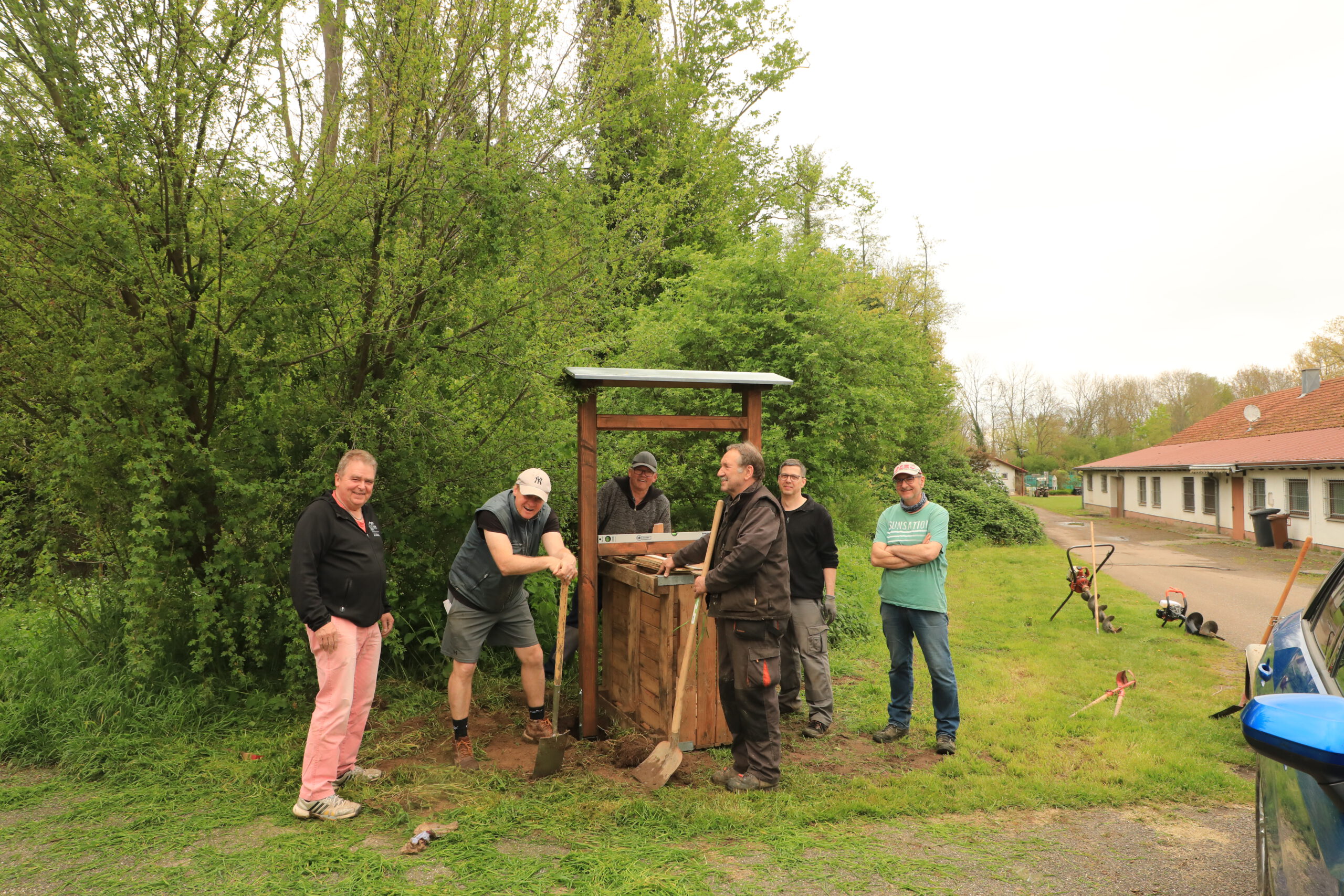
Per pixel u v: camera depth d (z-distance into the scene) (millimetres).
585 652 4859
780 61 18922
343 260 4965
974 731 5102
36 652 5191
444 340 5258
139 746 4332
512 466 5773
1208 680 6508
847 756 4699
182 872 3121
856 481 14500
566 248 5777
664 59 15945
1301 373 28562
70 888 3000
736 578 3943
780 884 3119
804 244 11227
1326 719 1449
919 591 4820
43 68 4652
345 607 3766
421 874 3121
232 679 5082
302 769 4117
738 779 4043
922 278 37031
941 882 3172
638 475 5602
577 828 3578
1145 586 13320
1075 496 62969
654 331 9477
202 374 4965
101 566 5359
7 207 4391
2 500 5066
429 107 5191
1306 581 14070
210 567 4852
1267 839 2367
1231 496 24938
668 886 3027
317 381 5285
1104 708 5660
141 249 4527
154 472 4582
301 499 5102
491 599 4371
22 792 3854
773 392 10414
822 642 5152
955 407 30828
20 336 4695
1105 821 3834
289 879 3074
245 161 4773
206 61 4582
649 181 7020
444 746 4609
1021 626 9000
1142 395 71438
